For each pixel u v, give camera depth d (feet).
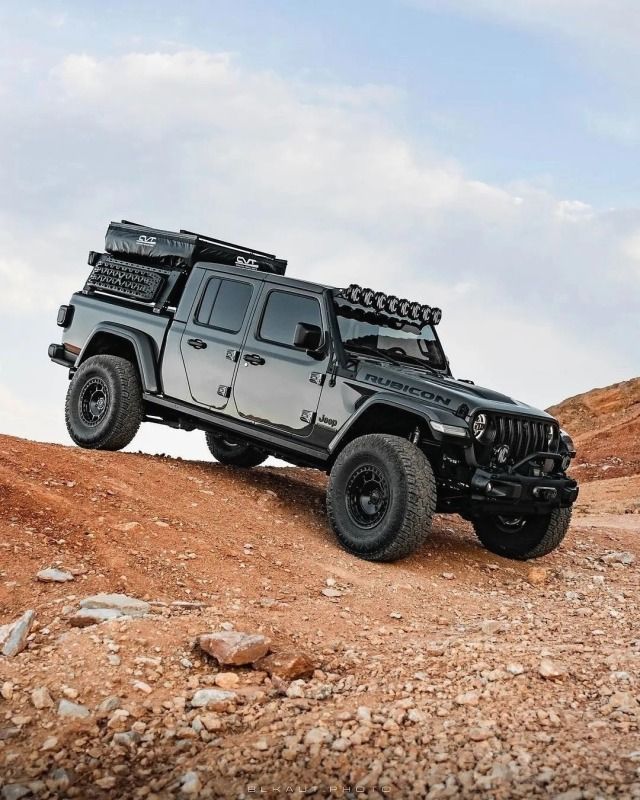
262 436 25.99
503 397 24.82
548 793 10.88
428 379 24.50
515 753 11.88
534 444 24.27
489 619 19.72
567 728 12.73
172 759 12.32
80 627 16.31
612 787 10.81
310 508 27.58
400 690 14.40
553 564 26.99
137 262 30.73
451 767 11.65
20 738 12.72
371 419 24.44
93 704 13.69
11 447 25.48
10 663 14.85
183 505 24.39
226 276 27.71
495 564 25.93
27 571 18.40
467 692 14.07
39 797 11.34
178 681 14.58
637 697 13.76
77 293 31.55
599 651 16.28
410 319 27.14
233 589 19.65
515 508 23.57
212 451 34.30
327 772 11.74
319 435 24.75
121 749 12.47
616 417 96.53
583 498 59.82
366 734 12.62
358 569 22.41
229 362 26.78
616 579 25.54
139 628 16.03
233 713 13.61
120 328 29.35
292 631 17.37
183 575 19.88
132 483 25.08
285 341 25.85
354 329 25.61
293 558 22.36
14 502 21.49
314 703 13.97
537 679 14.71
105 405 29.01
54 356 31.42
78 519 21.45
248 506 25.84
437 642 17.20
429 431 23.86
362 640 17.48
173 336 28.25
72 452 26.73
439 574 23.73
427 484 22.57
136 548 20.68
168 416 29.58
